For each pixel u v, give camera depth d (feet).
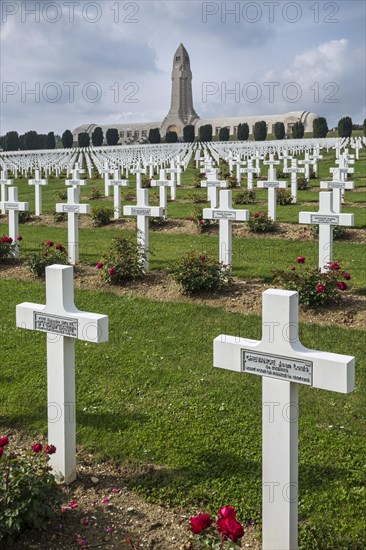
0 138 271.90
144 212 39.68
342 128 219.00
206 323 30.66
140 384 24.26
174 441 19.75
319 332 28.91
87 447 19.66
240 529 12.24
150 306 33.32
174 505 16.60
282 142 200.13
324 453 18.72
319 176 103.71
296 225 53.98
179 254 45.60
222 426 20.68
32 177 129.49
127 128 338.54
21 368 25.98
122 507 16.56
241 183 92.38
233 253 45.75
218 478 17.60
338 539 14.93
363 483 17.15
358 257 43.39
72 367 17.30
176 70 318.65
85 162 160.66
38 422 21.44
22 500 14.88
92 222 61.62
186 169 129.29
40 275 40.47
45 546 14.89
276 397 14.10
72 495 17.08
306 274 32.53
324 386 13.44
